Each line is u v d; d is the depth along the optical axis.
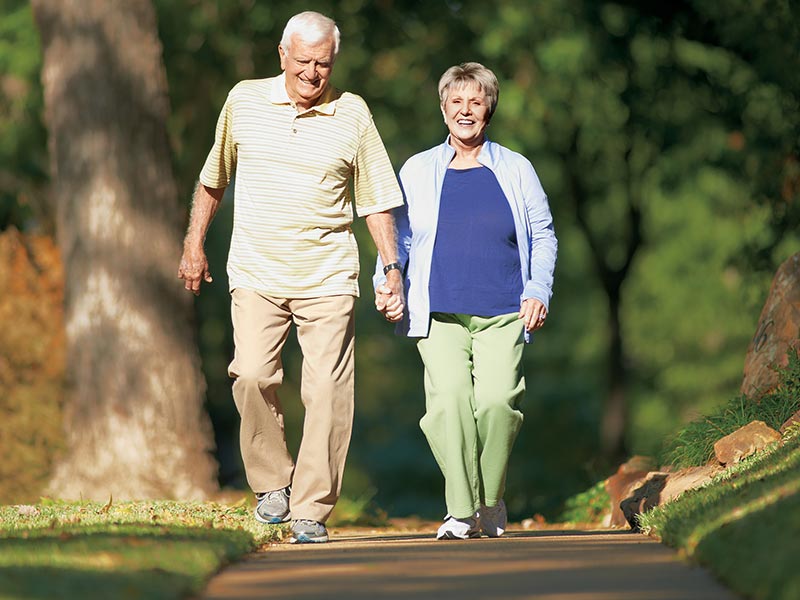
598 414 70.94
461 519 13.27
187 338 28.11
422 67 36.84
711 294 61.22
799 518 8.65
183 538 10.82
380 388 82.00
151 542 10.16
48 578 8.04
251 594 8.38
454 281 13.54
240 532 12.20
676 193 46.00
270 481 13.88
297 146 13.38
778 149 30.14
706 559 9.07
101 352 27.39
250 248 13.45
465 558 10.30
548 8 32.97
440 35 36.38
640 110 35.62
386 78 37.59
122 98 27.84
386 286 13.48
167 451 27.25
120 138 27.80
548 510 28.12
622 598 7.78
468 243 13.62
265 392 13.58
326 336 13.41
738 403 16.88
